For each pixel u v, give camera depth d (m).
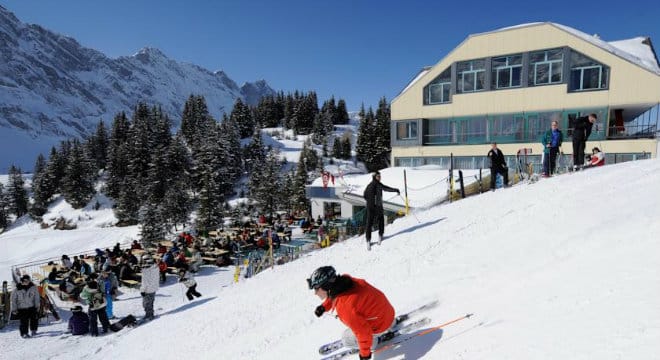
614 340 2.45
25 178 93.31
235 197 60.19
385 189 9.89
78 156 65.75
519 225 7.64
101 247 38.88
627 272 3.57
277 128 118.00
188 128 87.69
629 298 3.00
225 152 61.34
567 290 3.63
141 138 64.38
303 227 28.78
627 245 4.50
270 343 5.95
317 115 101.19
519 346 2.83
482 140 29.31
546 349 2.65
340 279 3.41
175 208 46.19
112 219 57.16
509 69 28.16
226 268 20.59
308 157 68.44
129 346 9.05
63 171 71.06
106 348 9.60
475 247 7.10
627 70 24.55
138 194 55.47
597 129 25.61
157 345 8.27
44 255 37.72
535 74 27.30
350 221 20.34
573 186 9.97
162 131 72.50
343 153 81.62
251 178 56.62
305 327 6.05
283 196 48.47
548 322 3.07
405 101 32.28
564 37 26.08
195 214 50.53
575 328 2.81
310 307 7.08
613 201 7.11
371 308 3.40
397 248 9.02
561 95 26.36
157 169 56.53
